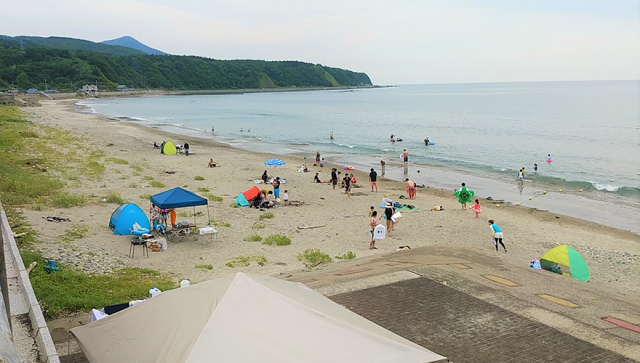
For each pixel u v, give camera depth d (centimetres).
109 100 19388
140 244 1736
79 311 1098
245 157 4706
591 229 2445
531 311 1005
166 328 610
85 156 4034
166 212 2088
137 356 579
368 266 1423
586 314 1004
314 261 1725
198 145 5603
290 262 1722
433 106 15700
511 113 11775
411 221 2486
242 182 3375
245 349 542
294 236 2128
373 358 544
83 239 1798
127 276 1463
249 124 9056
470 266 1352
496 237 2019
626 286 1667
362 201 2928
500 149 5622
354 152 5362
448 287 1146
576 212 2822
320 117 10969
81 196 2481
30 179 2678
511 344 854
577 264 1575
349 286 1157
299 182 3488
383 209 2719
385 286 1155
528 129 7888
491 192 3362
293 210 2636
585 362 792
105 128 6912
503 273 1302
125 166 3738
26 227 1783
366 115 11694
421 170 4234
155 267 1612
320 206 2761
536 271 1370
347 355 545
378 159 4853
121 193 2727
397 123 9356
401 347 571
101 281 1372
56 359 615
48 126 6475
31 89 18462
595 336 889
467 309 1012
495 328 920
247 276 699
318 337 574
